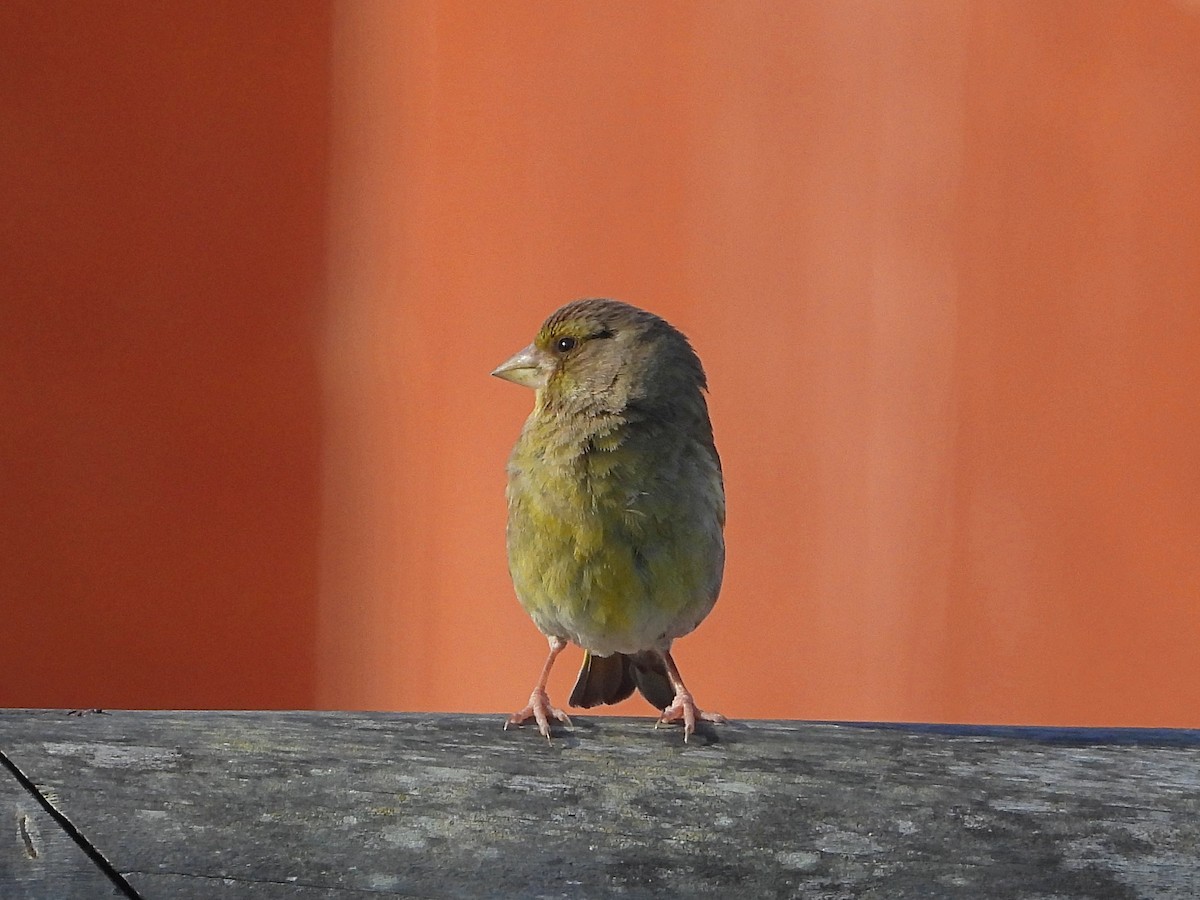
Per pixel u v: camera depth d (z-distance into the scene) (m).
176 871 4.76
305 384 12.21
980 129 12.30
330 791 5.00
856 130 12.34
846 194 12.35
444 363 12.23
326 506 12.18
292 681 12.12
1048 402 12.34
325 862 4.80
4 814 4.82
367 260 12.25
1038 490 12.38
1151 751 5.60
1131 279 12.28
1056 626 12.38
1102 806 5.17
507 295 12.22
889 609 12.40
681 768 5.25
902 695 12.38
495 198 12.24
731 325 12.34
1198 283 12.23
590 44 12.28
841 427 12.38
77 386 11.93
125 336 12.00
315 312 12.23
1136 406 12.30
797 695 12.40
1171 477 12.30
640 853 4.96
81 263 11.95
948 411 12.37
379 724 5.53
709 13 12.28
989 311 12.34
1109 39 12.23
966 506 12.39
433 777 5.14
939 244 12.34
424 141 12.26
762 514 12.38
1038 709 12.38
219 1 12.11
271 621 12.12
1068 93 12.26
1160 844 5.05
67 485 11.90
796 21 12.34
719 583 7.67
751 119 12.33
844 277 12.37
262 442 12.12
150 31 12.05
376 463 12.23
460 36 12.26
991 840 5.05
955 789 5.24
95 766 5.07
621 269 12.29
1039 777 5.33
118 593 11.95
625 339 7.55
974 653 12.39
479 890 4.80
